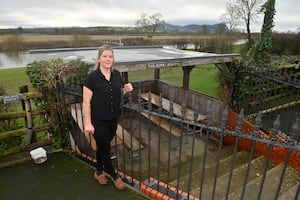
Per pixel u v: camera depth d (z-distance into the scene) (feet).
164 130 20.56
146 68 18.31
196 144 18.95
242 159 15.70
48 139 13.35
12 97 11.64
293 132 5.76
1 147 12.27
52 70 12.15
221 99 22.11
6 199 9.51
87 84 8.55
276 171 12.34
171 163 16.24
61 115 12.78
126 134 19.70
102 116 8.92
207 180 12.77
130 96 9.71
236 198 10.20
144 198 9.55
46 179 10.68
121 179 10.32
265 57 29.60
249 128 17.21
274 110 20.36
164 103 25.68
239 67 20.56
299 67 22.70
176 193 9.43
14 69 55.77
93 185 10.30
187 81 25.16
